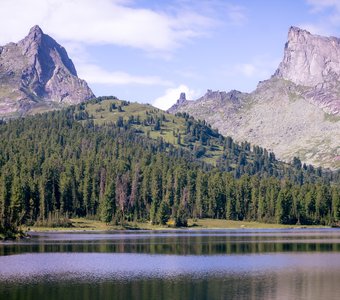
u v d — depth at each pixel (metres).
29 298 85.75
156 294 89.56
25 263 123.94
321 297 87.50
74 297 86.81
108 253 145.12
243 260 131.88
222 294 89.75
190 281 101.25
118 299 85.56
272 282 100.56
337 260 131.50
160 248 159.62
